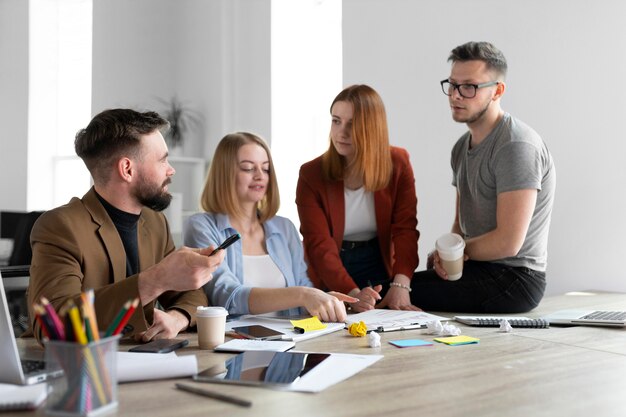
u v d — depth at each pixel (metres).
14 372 1.04
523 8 3.16
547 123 3.08
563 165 3.03
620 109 2.83
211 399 1.01
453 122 3.49
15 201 6.53
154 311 1.58
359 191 2.55
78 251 1.56
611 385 1.11
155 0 5.82
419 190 3.67
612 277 2.87
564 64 3.01
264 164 2.16
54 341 0.91
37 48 6.46
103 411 0.93
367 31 3.95
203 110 5.46
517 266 2.35
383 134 2.47
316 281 2.58
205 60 5.43
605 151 2.88
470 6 3.39
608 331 1.72
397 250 2.48
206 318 1.45
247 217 2.18
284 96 4.89
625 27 2.80
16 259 3.78
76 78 6.50
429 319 1.87
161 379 1.14
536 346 1.49
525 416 0.93
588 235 2.95
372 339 1.48
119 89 6.04
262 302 1.90
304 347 1.48
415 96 3.68
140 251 1.73
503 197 2.28
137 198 1.66
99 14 6.13
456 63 2.40
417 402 0.99
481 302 2.33
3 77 6.62
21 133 6.46
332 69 4.80
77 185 6.43
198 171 5.36
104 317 1.42
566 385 1.11
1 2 6.64
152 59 5.84
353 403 0.99
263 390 1.06
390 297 2.38
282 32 4.88
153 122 1.67
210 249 1.46
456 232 2.75
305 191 2.59
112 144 1.61
